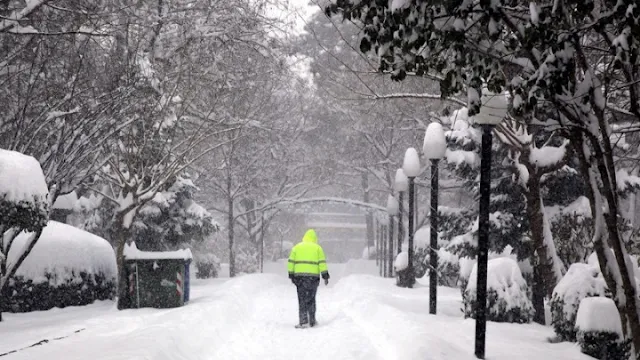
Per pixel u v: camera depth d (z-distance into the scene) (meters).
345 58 38.94
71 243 21.27
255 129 44.44
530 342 14.85
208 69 27.14
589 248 21.86
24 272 19.62
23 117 16.39
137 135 20.58
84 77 17.78
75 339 12.91
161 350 11.34
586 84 8.80
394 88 30.03
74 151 17.06
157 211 36.25
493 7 7.79
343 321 18.58
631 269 9.43
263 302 26.59
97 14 17.47
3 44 17.62
